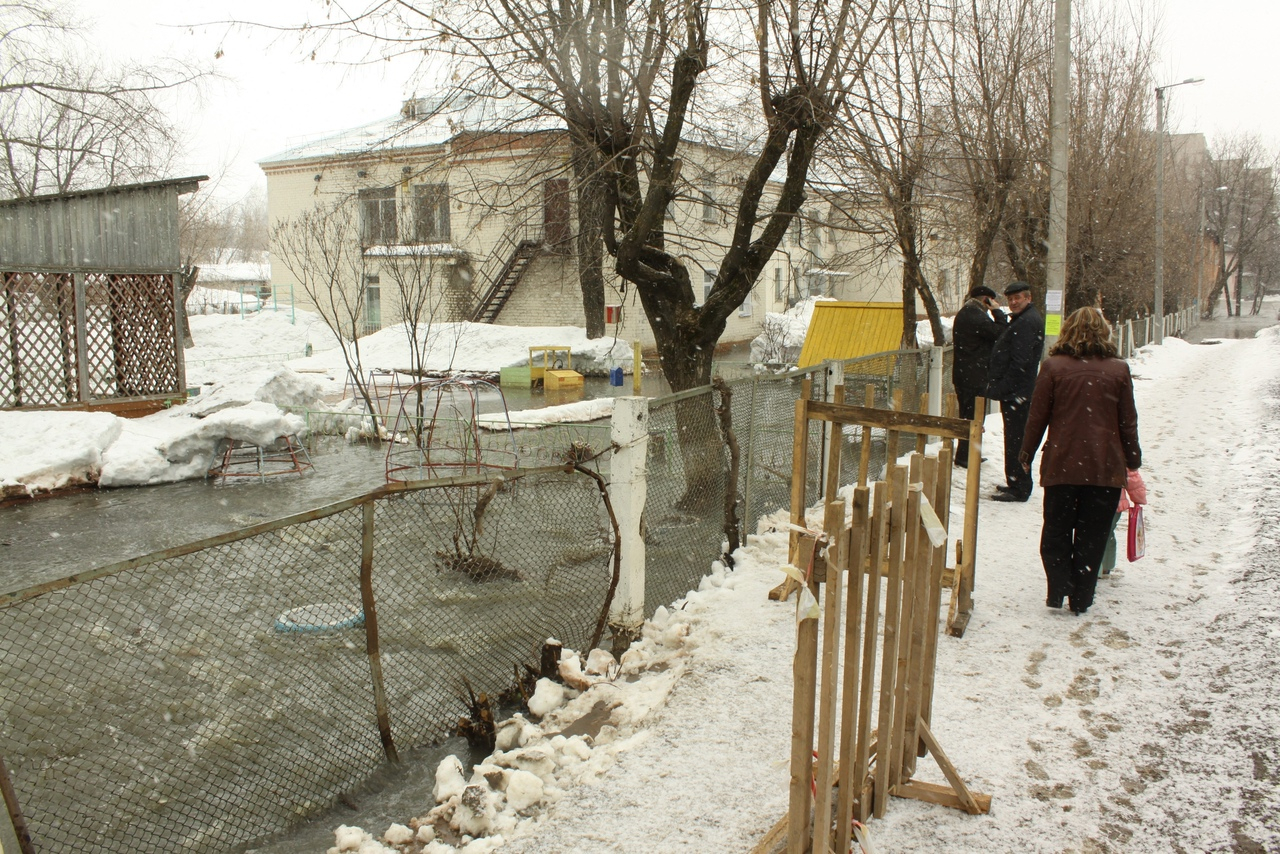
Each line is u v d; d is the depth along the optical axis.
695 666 4.65
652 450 5.72
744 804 3.37
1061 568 5.25
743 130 10.16
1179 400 16.22
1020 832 3.14
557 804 3.44
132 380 14.57
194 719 4.44
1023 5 13.11
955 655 4.73
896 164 11.88
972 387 9.46
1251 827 3.14
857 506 2.64
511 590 5.91
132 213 14.30
